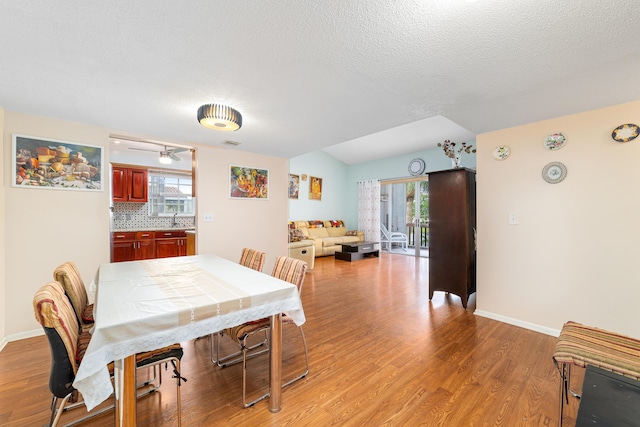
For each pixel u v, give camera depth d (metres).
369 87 1.81
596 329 1.43
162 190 5.96
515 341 2.29
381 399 1.58
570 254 2.30
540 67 1.55
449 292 3.26
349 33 1.26
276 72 1.62
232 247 3.69
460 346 2.21
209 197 3.48
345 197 8.52
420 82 1.74
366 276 4.73
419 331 2.51
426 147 6.55
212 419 1.42
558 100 2.01
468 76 1.66
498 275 2.74
